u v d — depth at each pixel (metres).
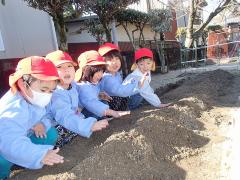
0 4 2.76
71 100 1.12
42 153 0.84
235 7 6.15
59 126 1.12
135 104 1.57
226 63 4.64
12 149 0.84
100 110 1.22
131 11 4.64
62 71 1.08
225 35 5.93
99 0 2.98
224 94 2.09
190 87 2.18
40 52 3.20
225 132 1.32
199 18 7.21
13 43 2.87
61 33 2.61
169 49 5.63
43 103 0.92
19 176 0.92
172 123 1.24
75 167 0.91
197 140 1.23
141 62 1.48
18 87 0.89
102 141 1.09
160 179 0.97
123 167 0.95
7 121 0.86
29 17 3.09
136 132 1.09
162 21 5.23
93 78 1.26
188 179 0.98
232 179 0.94
